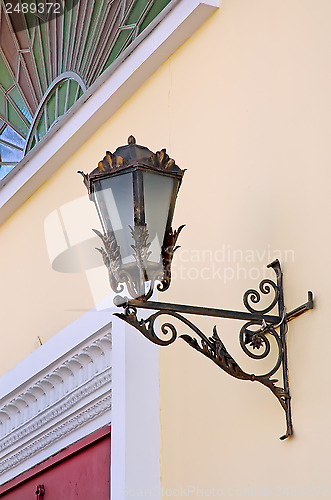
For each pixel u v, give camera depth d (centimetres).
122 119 438
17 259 520
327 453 274
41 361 444
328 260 291
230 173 353
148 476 350
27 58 543
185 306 289
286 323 301
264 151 336
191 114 387
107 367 390
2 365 511
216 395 332
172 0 398
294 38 334
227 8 379
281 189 322
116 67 431
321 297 291
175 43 405
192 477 333
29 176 500
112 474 357
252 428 308
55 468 430
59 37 519
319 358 285
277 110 334
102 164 294
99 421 402
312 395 285
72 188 470
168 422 355
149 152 295
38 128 532
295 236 309
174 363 361
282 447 293
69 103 504
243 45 363
